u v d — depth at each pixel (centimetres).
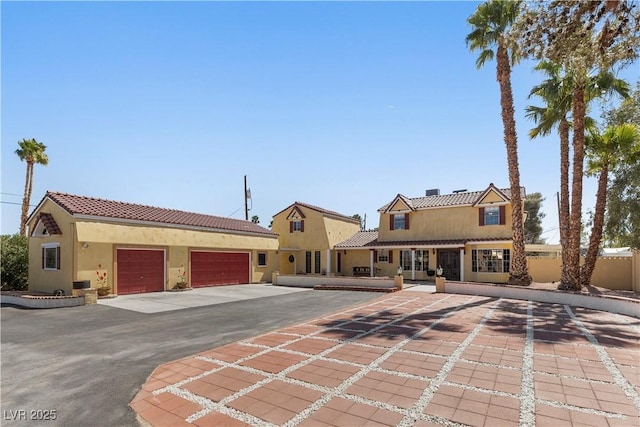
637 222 2159
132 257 1889
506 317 1155
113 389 590
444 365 671
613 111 2314
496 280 2261
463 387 566
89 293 1509
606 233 2317
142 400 546
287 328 1033
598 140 1877
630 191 2208
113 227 1789
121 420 485
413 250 2556
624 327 998
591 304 1347
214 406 519
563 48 894
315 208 3012
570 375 615
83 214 1691
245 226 2827
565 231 1755
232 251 2509
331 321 1124
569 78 1686
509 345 805
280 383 596
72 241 1667
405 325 1034
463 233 2433
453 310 1299
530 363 679
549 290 1515
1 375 662
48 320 1182
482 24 1961
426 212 2584
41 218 1764
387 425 452
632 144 1808
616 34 848
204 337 938
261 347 823
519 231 1944
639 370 639
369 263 2844
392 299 1641
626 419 460
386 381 595
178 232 2114
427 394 541
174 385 602
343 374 631
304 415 483
